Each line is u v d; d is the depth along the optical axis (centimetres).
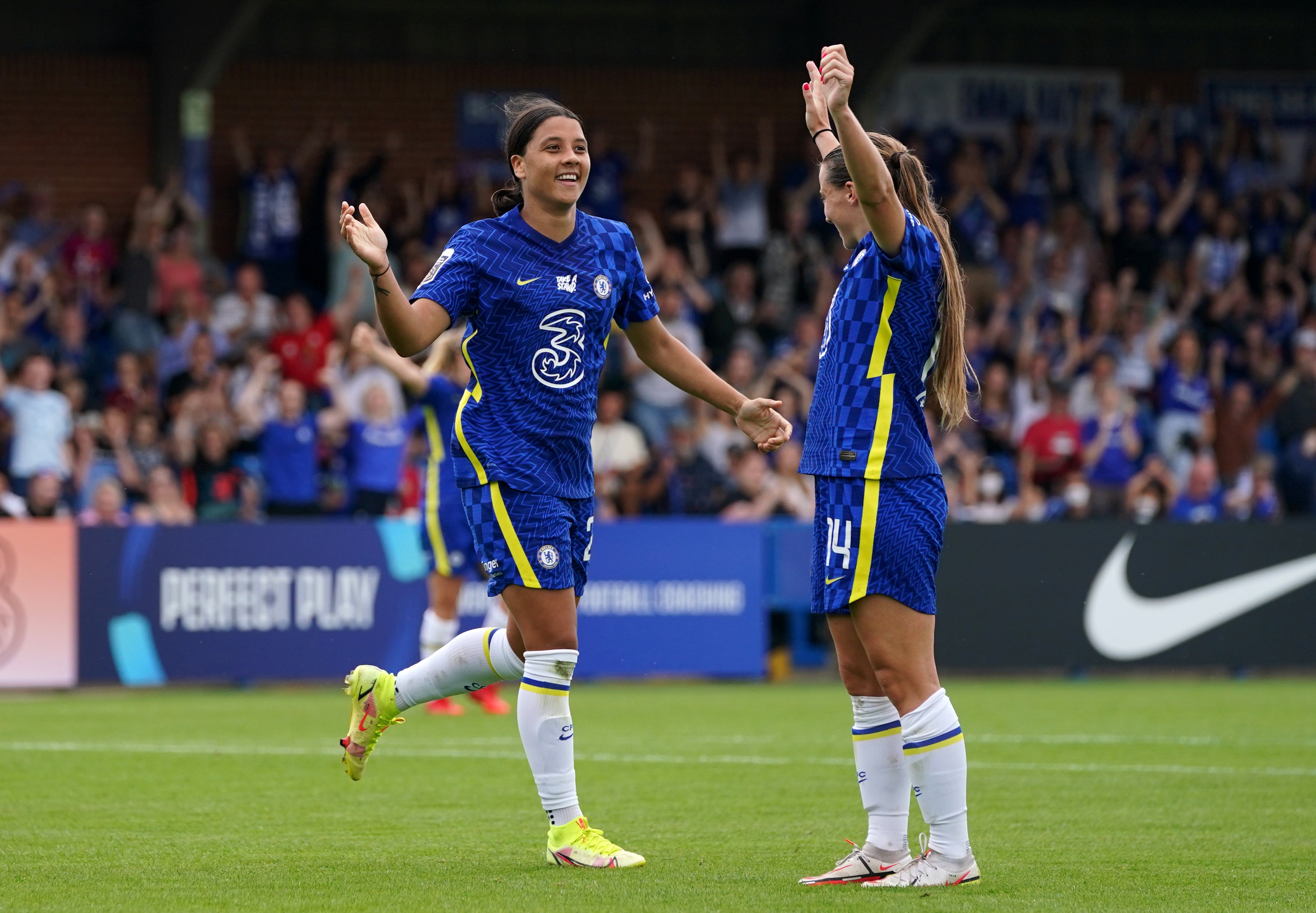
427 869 1650
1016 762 2709
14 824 2003
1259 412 6116
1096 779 2488
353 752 1750
